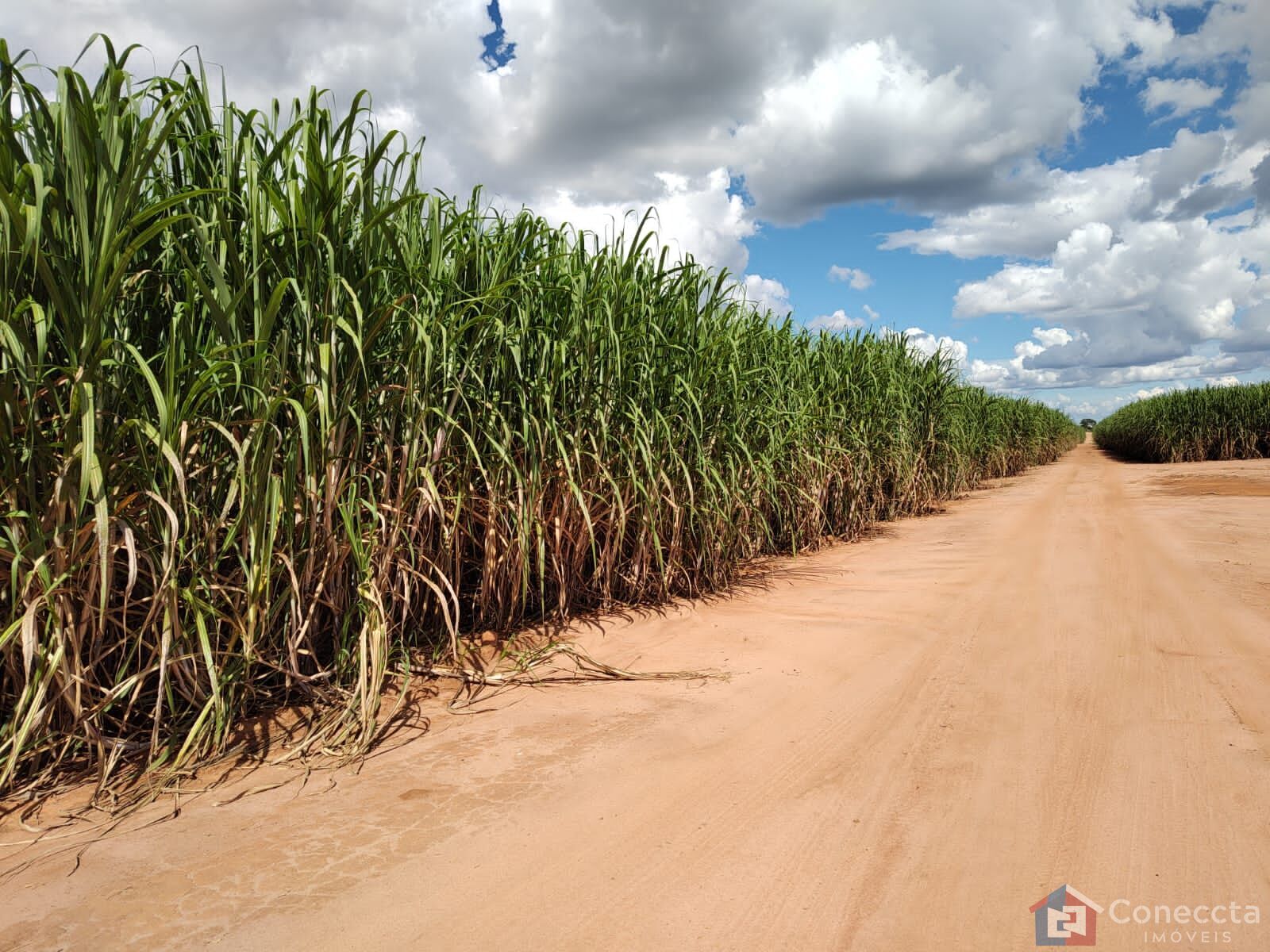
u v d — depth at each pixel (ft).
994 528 23.67
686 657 10.76
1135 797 6.24
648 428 13.19
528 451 11.11
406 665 9.27
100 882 5.23
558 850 5.68
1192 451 73.15
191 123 7.89
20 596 6.56
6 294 6.09
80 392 6.27
